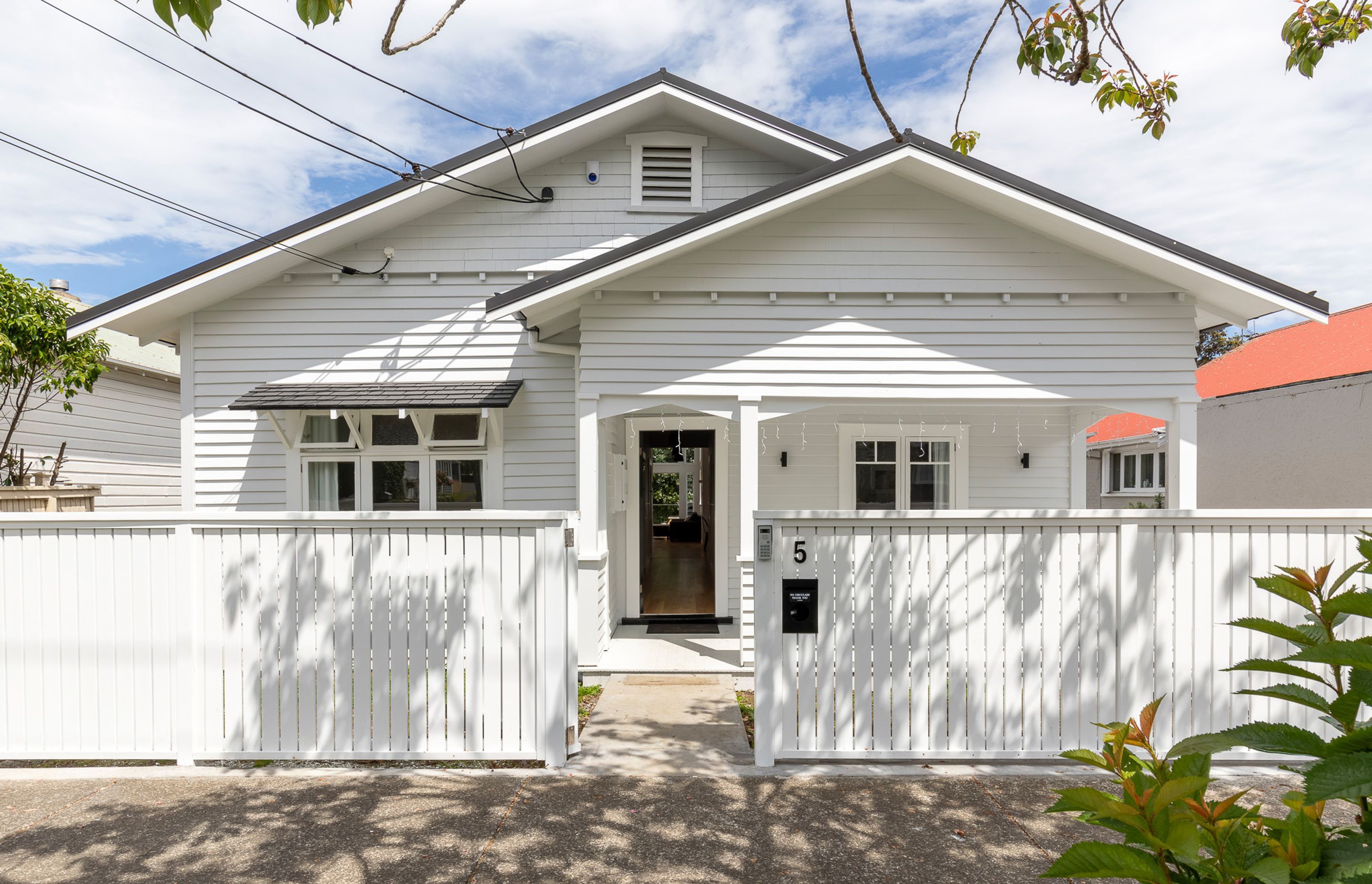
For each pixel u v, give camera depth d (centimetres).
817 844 349
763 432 935
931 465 943
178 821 372
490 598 443
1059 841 351
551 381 823
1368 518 434
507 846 346
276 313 808
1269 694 161
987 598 441
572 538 459
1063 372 678
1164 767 164
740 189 833
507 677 443
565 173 825
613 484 855
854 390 680
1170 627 442
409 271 815
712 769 439
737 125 771
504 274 820
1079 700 441
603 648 725
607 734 504
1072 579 442
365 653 442
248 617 443
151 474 1303
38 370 879
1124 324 675
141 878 319
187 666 442
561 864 330
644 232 824
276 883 315
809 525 443
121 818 376
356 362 812
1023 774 428
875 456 943
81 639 446
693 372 683
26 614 446
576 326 767
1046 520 440
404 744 440
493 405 746
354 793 404
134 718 446
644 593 1086
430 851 342
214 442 806
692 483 2106
